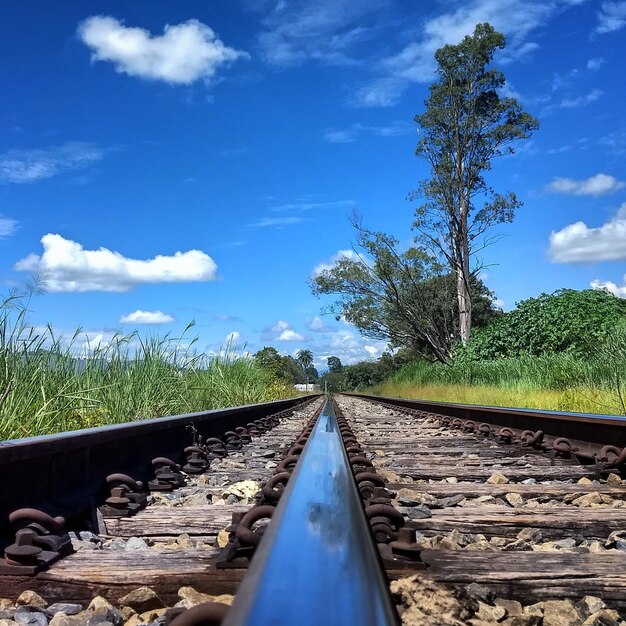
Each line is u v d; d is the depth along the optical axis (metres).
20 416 4.77
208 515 3.41
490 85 40.00
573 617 2.12
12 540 2.57
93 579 2.25
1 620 2.04
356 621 1.00
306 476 2.33
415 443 7.63
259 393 14.06
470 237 39.38
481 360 25.00
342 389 103.88
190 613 1.34
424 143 40.47
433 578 2.27
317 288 42.25
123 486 3.62
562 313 22.55
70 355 5.96
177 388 8.23
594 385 11.40
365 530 1.56
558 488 4.42
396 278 40.44
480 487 4.46
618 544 2.96
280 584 1.13
